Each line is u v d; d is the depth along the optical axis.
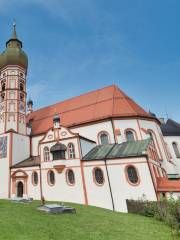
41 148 39.78
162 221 20.00
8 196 40.91
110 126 40.41
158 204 21.14
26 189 39.41
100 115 42.91
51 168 37.12
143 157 30.05
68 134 37.47
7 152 44.25
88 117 44.47
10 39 53.62
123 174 30.70
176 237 15.30
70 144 36.84
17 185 40.94
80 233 14.09
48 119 51.72
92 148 39.12
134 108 43.16
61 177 35.72
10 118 47.25
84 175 33.72
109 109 43.03
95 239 13.25
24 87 51.53
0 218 15.52
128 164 30.70
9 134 45.19
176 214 16.47
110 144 38.12
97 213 21.78
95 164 33.28
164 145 41.84
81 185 33.44
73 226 15.54
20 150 46.03
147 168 29.36
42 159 38.94
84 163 34.38
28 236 12.15
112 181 31.17
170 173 38.97
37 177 38.84
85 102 49.34
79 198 32.94
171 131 54.47
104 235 14.26
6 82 49.72
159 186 28.86
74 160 35.31
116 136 38.69
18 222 14.83
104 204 30.73
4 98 48.94
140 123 40.25
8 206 21.28
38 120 53.84
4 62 51.19
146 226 17.95
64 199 34.25
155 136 41.09
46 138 39.88
